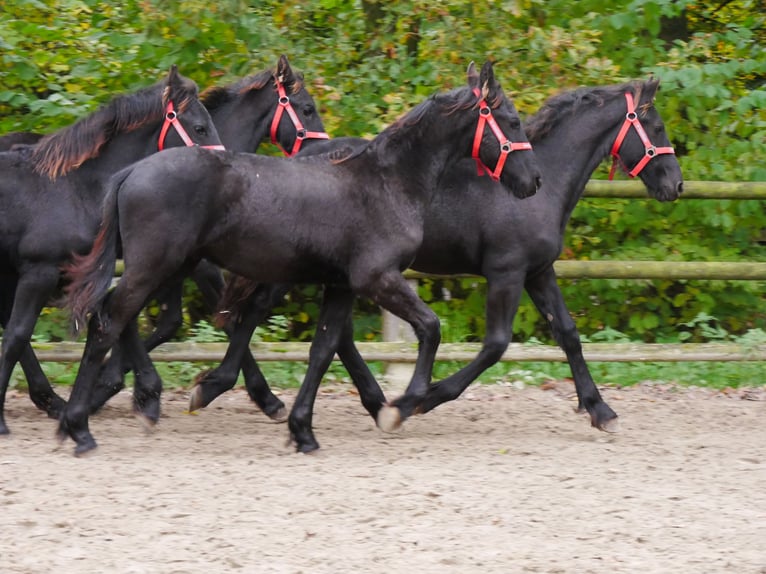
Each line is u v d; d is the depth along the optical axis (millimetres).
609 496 6000
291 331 10891
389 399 9141
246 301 7668
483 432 7930
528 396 9430
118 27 10742
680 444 7492
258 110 8656
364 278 6688
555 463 6816
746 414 8812
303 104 8703
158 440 7293
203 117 7359
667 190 7957
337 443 7324
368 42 11078
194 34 10039
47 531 5137
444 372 9930
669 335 10875
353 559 4879
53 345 9117
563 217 7797
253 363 8102
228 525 5289
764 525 5484
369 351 9508
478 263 7660
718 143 10922
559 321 7898
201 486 5969
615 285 10352
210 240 6488
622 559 4945
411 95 10312
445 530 5309
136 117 7246
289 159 6738
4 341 7062
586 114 7859
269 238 6523
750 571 4832
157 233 6297
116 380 7684
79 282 6383
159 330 8070
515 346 9734
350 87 10695
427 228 7543
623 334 10492
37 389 7824
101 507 5523
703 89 10516
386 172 6793
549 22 11125
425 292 10320
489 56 10531
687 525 5465
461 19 10500
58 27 10781
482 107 6930
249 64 10469
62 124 10125
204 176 6391
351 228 6660
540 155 7758
